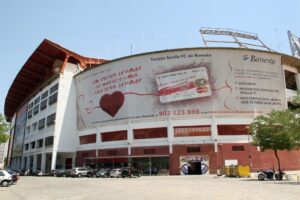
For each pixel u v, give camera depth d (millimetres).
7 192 21156
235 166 39875
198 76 56562
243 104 55562
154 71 58688
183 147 53344
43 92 79812
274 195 15820
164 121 55625
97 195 17672
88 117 65562
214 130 53375
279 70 59750
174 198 15328
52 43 70938
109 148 59375
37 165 77312
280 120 33750
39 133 76938
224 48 57812
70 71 74500
